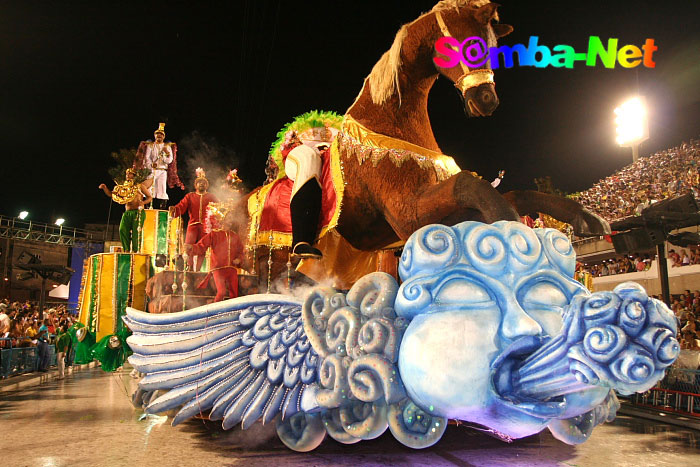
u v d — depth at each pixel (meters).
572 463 3.61
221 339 3.36
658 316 1.90
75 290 29.92
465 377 2.27
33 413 6.14
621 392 1.97
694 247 14.36
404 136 3.83
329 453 3.66
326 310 2.98
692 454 4.18
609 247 17.80
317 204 3.97
